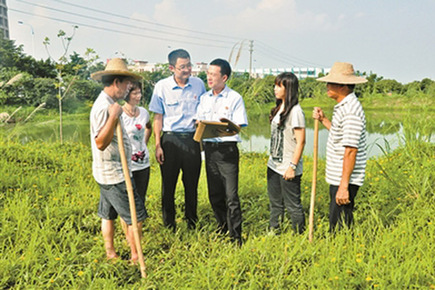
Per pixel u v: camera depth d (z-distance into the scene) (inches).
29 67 1411.2
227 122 124.0
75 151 297.1
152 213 161.0
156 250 126.8
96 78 106.7
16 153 236.8
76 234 132.5
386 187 170.9
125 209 110.0
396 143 301.0
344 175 117.4
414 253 113.0
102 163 106.7
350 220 125.4
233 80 324.8
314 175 127.5
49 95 1091.3
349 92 120.6
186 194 152.0
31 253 109.3
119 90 105.3
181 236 140.9
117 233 140.1
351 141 114.7
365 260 110.3
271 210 145.0
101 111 101.3
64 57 362.3
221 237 138.6
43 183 182.5
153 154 293.7
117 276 106.9
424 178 163.9
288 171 130.7
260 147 426.6
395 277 95.7
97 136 100.8
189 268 110.9
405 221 131.5
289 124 131.0
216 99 140.9
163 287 100.0
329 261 107.3
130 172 112.0
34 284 99.9
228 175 135.7
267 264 109.3
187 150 145.5
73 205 157.8
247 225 157.1
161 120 149.3
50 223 137.3
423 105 238.7
